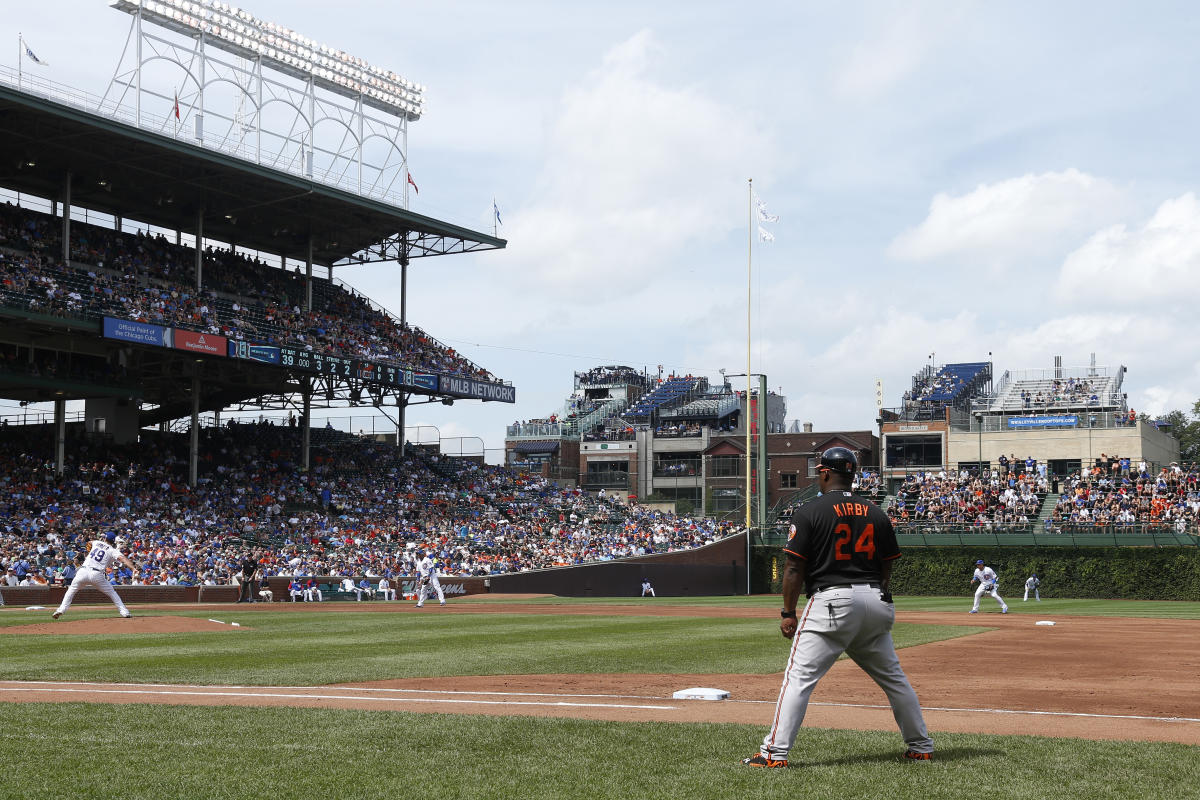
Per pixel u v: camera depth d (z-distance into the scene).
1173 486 61.16
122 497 50.38
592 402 113.31
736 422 103.88
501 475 72.56
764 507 65.38
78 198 56.50
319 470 62.50
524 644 20.31
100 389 50.75
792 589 8.02
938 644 21.56
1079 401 85.12
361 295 70.44
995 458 79.81
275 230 64.00
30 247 50.97
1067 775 7.43
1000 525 60.06
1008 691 13.25
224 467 58.09
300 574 47.50
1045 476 68.88
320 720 9.76
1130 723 10.23
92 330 46.75
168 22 53.03
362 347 61.78
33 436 54.53
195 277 57.91
